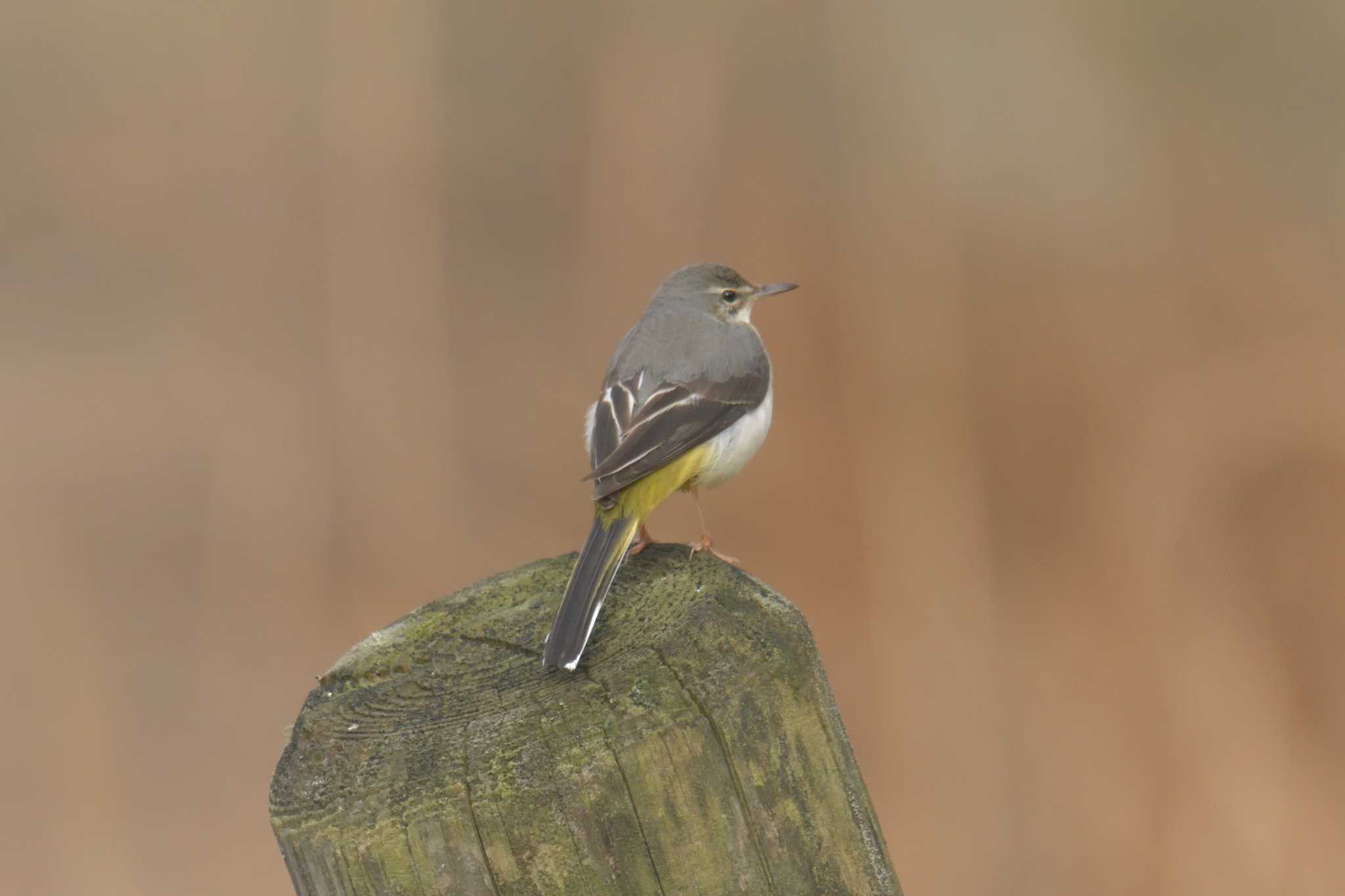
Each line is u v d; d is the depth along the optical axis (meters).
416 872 4.05
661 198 18.80
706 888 4.12
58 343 18.33
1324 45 19.22
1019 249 18.08
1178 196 18.62
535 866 4.05
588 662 4.59
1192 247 18.09
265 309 18.52
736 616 4.58
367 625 15.00
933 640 14.27
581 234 19.69
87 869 12.13
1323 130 19.12
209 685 14.09
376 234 19.31
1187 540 14.93
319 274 18.97
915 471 15.58
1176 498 15.36
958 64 19.08
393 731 4.44
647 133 18.98
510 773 4.11
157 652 14.43
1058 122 18.92
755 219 18.34
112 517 15.89
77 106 19.95
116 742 13.38
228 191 19.50
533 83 20.36
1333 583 14.26
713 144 18.89
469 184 20.25
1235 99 19.33
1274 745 12.84
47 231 19.67
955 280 17.50
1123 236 18.20
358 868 4.07
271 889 12.08
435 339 18.47
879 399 16.34
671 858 4.11
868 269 17.50
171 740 13.45
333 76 19.66
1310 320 16.98
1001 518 15.59
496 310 19.30
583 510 16.45
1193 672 13.62
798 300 17.23
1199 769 12.72
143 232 19.38
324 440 16.92
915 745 13.27
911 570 14.87
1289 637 13.92
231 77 19.77
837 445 16.03
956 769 12.99
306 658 14.63
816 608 14.74
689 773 4.15
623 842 4.09
